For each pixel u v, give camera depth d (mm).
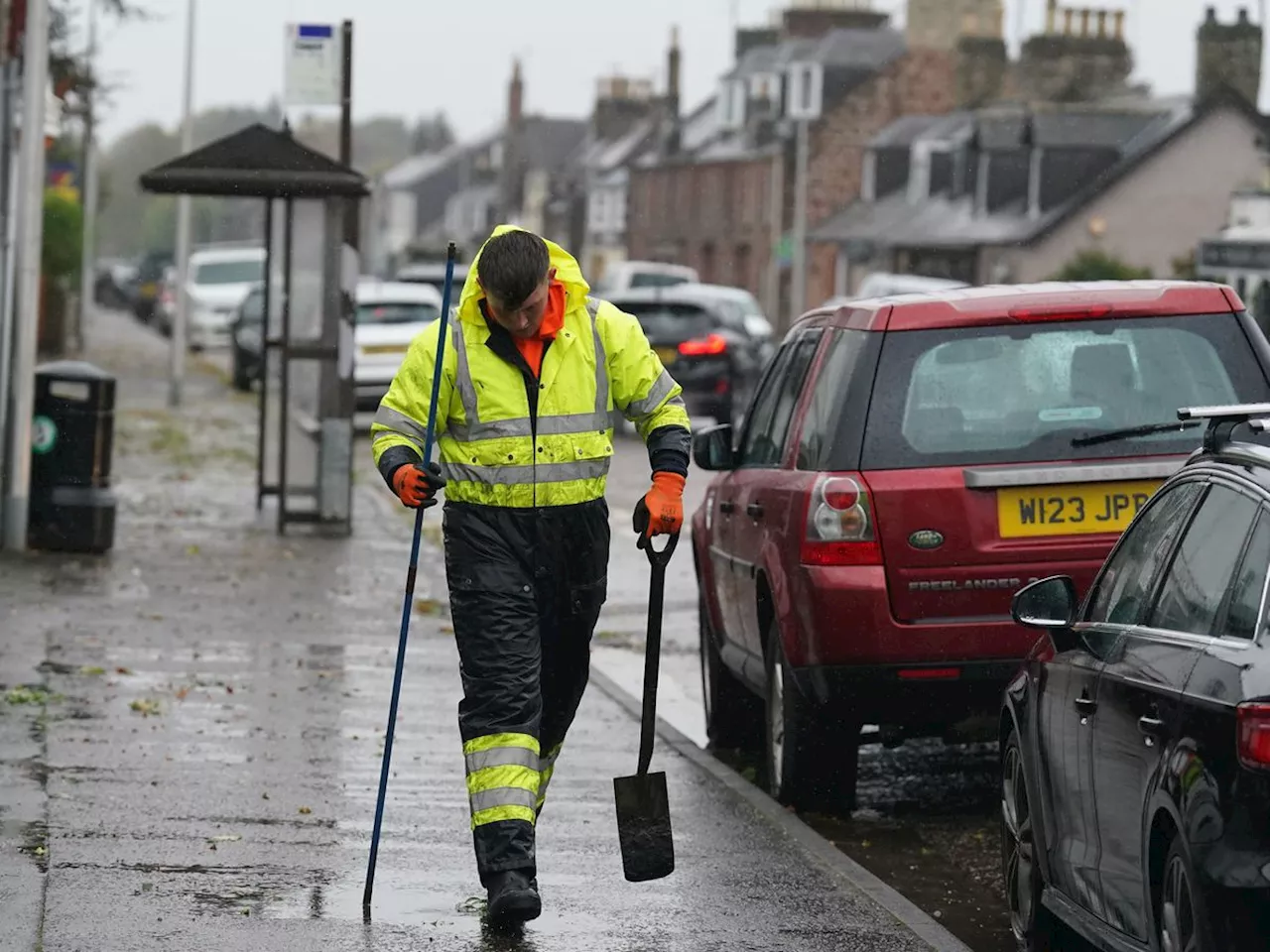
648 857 13852
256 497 42281
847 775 17938
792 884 15266
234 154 36156
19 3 33031
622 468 56344
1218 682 10297
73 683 22359
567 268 14023
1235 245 75125
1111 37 141125
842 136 153875
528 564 13922
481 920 13922
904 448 16969
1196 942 10086
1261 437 13023
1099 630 12734
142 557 33031
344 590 30719
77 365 33156
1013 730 14266
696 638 28672
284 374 37562
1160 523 12555
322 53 37719
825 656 16891
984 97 152875
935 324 17297
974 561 16719
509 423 13797
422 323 68438
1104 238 122000
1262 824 9703
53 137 35250
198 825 16391
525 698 13836
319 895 14453
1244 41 128375
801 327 20281
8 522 32406
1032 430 17016
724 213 169000
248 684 22859
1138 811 11180
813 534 16953
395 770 18906
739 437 21453
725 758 21047
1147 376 17234
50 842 15602
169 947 12969
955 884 16125
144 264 196625
